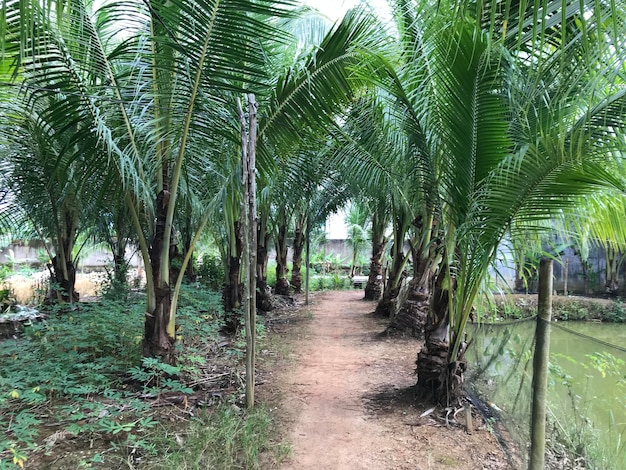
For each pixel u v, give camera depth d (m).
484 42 2.37
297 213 13.27
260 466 2.78
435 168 3.60
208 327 5.76
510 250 3.43
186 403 3.66
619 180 2.29
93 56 3.59
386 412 3.76
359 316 9.59
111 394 3.32
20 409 3.31
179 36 3.38
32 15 1.82
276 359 5.57
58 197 6.82
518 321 2.99
